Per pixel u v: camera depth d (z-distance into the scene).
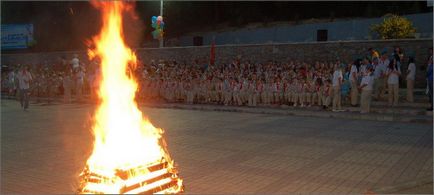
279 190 6.68
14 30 34.91
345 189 6.67
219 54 23.89
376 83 16.61
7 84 28.52
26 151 9.84
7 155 9.44
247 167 8.11
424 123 13.26
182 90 19.86
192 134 11.78
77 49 35.50
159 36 26.61
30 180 7.43
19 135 12.02
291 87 17.00
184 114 16.42
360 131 11.92
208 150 9.67
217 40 35.25
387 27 21.94
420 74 18.55
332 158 8.71
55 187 7.00
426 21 26.12
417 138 10.76
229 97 18.41
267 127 12.87
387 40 19.16
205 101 19.36
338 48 20.44
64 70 26.55
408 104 15.48
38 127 13.50
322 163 8.31
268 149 9.67
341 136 11.16
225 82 18.58
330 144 10.12
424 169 7.78
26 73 18.95
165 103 19.81
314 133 11.68
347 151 9.34
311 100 16.61
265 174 7.60
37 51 38.22
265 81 17.92
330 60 20.67
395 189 6.65
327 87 16.00
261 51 22.62
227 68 20.72
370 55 18.28
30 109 19.02
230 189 6.77
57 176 7.67
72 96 24.33
